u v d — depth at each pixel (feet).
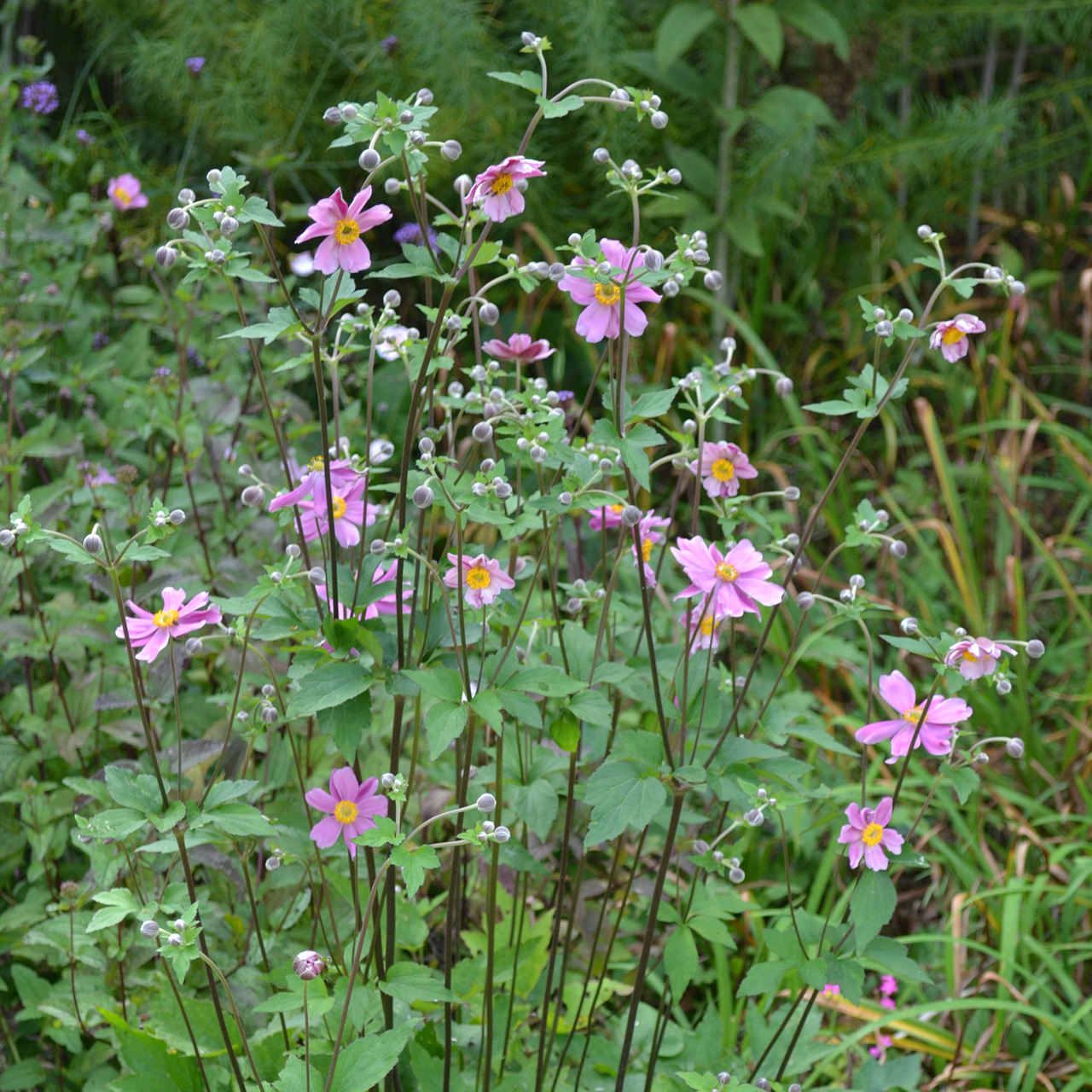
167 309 9.21
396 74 10.94
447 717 6.72
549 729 6.99
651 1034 7.72
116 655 8.18
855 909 6.95
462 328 7.07
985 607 11.05
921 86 15.21
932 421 11.17
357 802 6.93
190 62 10.64
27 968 7.57
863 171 12.55
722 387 7.16
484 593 6.89
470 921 7.90
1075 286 14.80
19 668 8.55
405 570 7.05
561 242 12.10
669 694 7.16
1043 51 14.84
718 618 7.04
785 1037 7.59
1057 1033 7.95
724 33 11.90
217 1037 7.15
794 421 11.71
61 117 13.08
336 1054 6.65
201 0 11.10
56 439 8.57
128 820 6.72
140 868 7.49
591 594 7.35
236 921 7.47
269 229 9.48
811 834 8.87
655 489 11.96
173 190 11.69
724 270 12.10
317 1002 6.81
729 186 11.89
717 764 7.00
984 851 8.82
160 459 9.00
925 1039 8.20
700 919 7.13
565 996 7.60
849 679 10.03
